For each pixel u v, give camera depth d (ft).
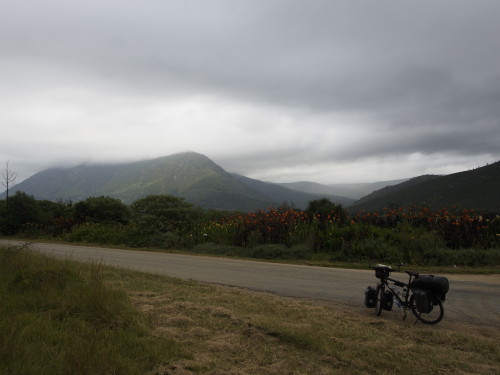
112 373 12.71
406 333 19.29
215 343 16.72
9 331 15.23
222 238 63.87
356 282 33.06
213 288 28.71
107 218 97.09
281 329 18.12
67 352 13.79
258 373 14.20
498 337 19.15
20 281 23.36
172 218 73.72
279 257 51.96
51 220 105.09
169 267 41.50
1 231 101.91
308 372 14.55
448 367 15.48
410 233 51.01
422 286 21.70
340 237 52.42
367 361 15.67
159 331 17.78
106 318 18.19
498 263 43.98
